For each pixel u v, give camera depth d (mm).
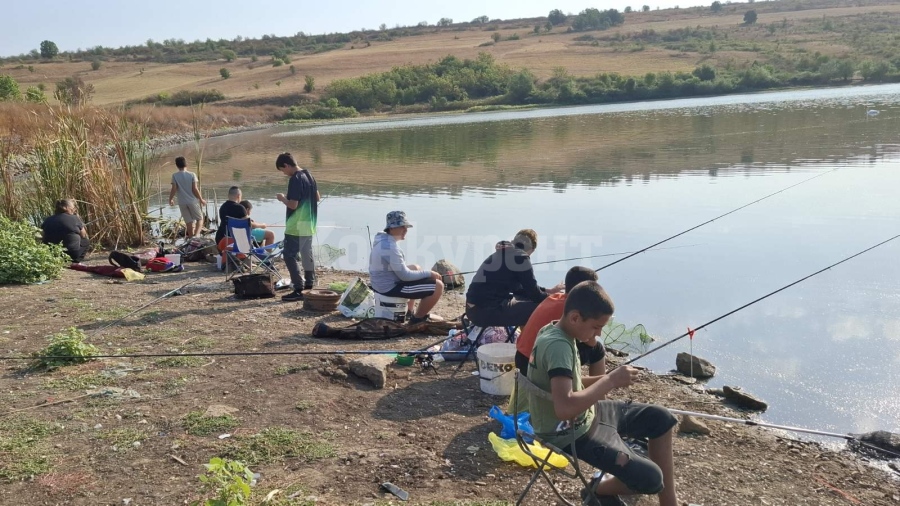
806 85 75125
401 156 27031
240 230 9852
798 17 131750
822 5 148125
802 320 7957
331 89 76000
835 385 6305
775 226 12555
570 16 159625
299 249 8781
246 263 10180
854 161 19234
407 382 6008
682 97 71938
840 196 14766
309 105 72000
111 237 12383
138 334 7176
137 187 13273
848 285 9062
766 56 90188
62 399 5395
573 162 22531
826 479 4641
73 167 12289
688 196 15617
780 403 6000
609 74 77438
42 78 95500
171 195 12844
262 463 4449
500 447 4625
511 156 25234
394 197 17234
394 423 5152
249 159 28359
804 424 5605
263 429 4910
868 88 66188
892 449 5105
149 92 82750
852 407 5883
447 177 20453
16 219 11820
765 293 8945
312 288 8984
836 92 61531
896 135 24969
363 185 19406
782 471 4723
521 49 110688
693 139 27500
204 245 11773
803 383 6371
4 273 9492
